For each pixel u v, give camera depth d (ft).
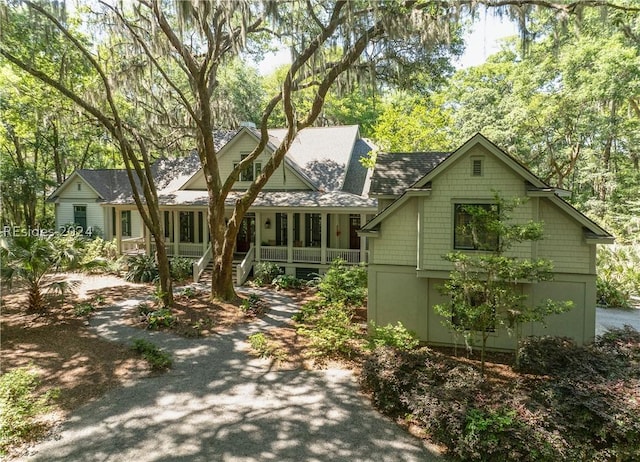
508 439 17.51
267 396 23.89
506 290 25.07
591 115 73.26
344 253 56.85
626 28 32.63
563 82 72.49
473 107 91.35
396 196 41.22
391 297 33.86
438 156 46.91
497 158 29.89
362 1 32.81
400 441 19.38
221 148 64.34
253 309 41.81
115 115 38.14
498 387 21.89
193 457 17.78
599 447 18.24
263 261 59.67
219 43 38.63
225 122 54.44
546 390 21.12
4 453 17.53
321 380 26.23
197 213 68.33
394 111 72.74
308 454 18.19
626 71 60.39
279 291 52.44
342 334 31.30
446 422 18.85
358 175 65.77
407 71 39.50
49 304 43.27
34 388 23.17
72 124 46.01
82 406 22.15
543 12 33.17
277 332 35.99
